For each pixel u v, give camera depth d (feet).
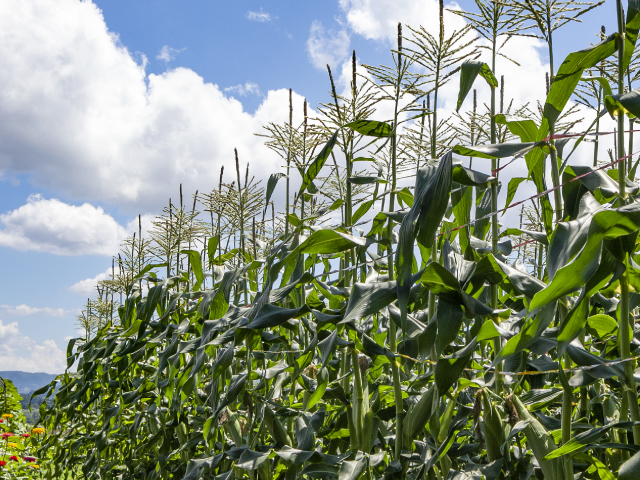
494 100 8.09
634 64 7.49
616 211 4.16
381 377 10.98
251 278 13.23
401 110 8.04
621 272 4.86
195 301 13.80
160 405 12.92
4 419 22.76
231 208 12.81
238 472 10.28
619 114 5.40
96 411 17.78
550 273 4.98
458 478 6.22
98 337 15.96
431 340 6.34
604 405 7.71
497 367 6.99
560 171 7.12
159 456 11.74
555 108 6.24
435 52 7.69
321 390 7.70
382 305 6.25
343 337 9.16
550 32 6.96
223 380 11.36
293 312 7.80
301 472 7.81
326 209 10.99
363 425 7.67
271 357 11.63
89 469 14.26
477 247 8.27
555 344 5.88
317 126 8.85
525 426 5.71
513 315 6.68
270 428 9.05
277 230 13.53
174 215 15.23
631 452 6.32
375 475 8.56
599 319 6.26
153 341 12.55
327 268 12.69
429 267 5.66
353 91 8.25
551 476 5.59
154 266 14.98
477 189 9.30
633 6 5.30
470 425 8.72
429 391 7.09
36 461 17.87
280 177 11.16
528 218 10.84
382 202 10.33
